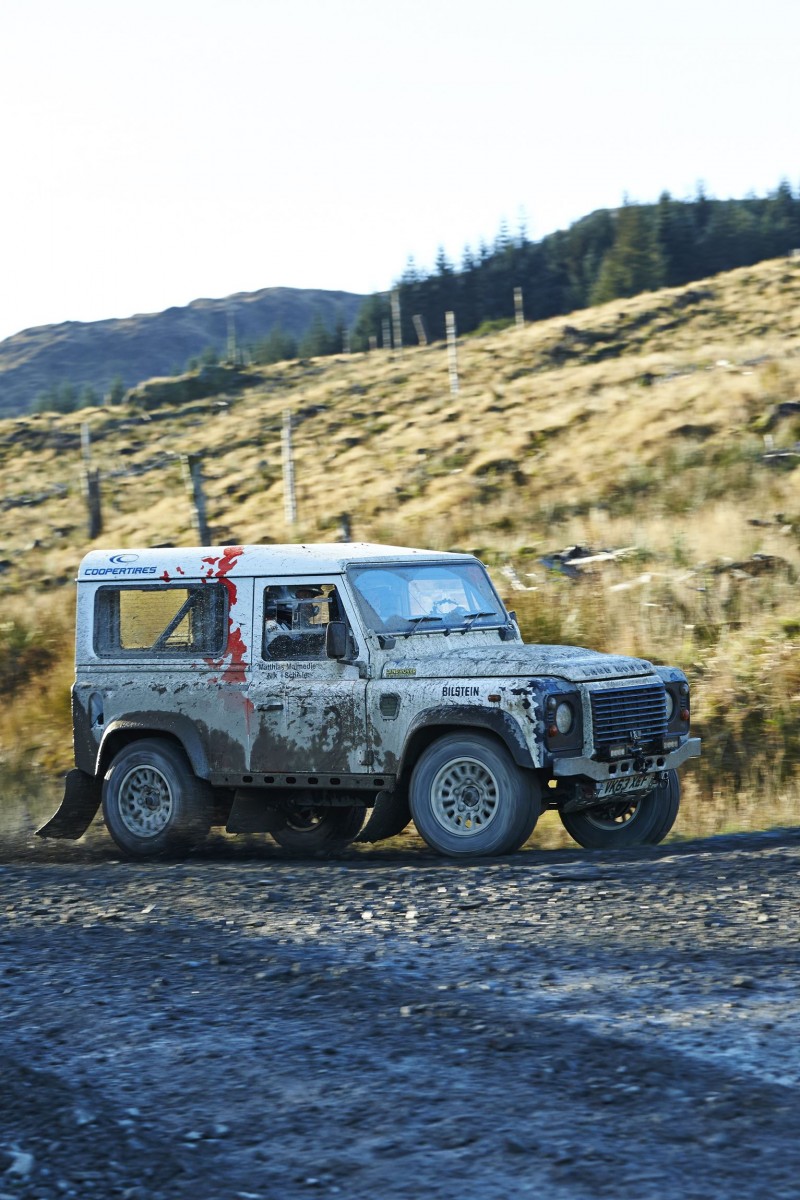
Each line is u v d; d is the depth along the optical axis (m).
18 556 52.97
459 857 12.46
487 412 60.75
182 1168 5.59
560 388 60.84
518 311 191.75
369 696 12.99
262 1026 7.42
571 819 14.25
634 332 85.25
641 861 11.57
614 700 12.66
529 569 30.27
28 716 24.05
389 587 13.59
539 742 12.09
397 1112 6.08
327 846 14.81
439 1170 5.46
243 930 9.67
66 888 11.70
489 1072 6.51
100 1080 6.67
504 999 7.64
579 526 34.69
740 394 44.88
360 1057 6.82
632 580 27.03
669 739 13.32
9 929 10.14
